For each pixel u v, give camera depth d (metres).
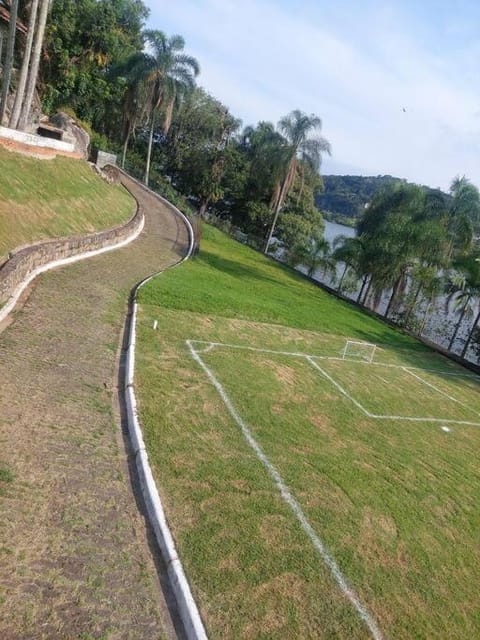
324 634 6.32
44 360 11.59
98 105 51.59
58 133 34.19
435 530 9.28
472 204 31.69
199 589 6.46
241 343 17.27
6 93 24.88
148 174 45.34
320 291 36.12
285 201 55.12
